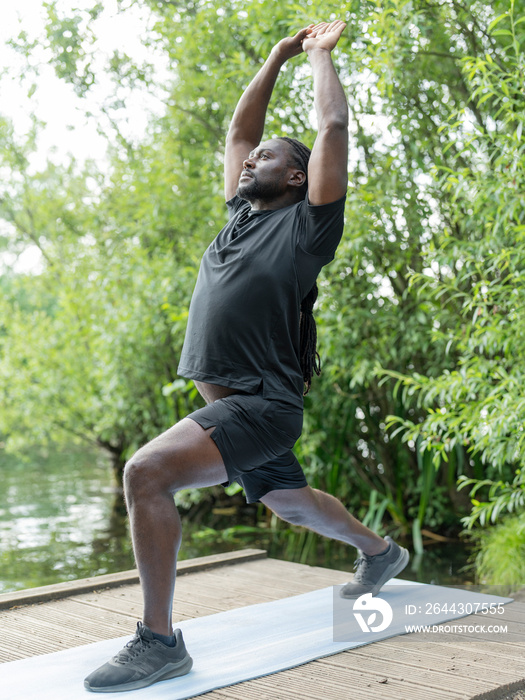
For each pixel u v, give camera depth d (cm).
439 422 404
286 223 214
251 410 201
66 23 607
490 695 190
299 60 493
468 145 379
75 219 841
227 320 206
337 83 215
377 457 673
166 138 707
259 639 232
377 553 278
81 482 954
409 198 497
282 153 228
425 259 431
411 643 231
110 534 636
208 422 195
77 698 183
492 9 412
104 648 227
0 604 278
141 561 190
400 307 559
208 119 682
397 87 465
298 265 210
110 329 755
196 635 237
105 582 310
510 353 405
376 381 614
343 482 686
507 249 370
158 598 192
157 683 192
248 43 579
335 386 625
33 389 859
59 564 528
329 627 244
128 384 786
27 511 748
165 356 757
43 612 275
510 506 391
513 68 409
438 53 444
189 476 192
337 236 210
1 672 204
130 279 747
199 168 700
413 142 495
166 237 740
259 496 239
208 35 583
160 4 612
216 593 301
